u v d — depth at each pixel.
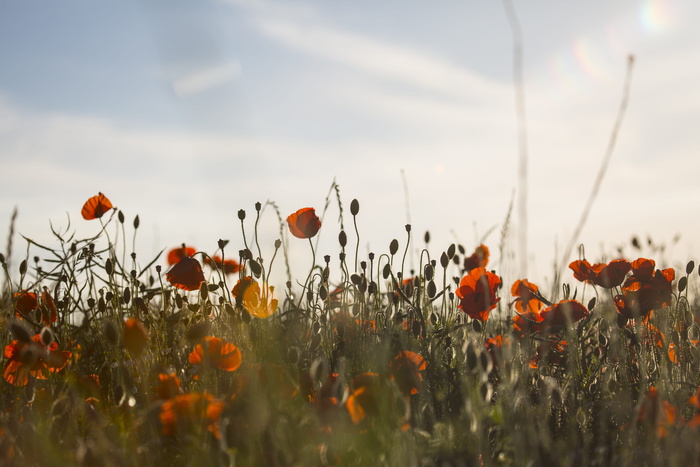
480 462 2.34
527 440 2.31
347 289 3.51
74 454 2.27
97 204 3.68
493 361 2.81
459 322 3.57
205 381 2.66
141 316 3.41
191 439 2.24
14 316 3.27
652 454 2.22
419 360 2.72
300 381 2.75
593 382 2.96
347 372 2.96
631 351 3.14
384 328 3.25
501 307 3.63
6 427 2.37
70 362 2.89
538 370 2.99
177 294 3.47
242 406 2.31
